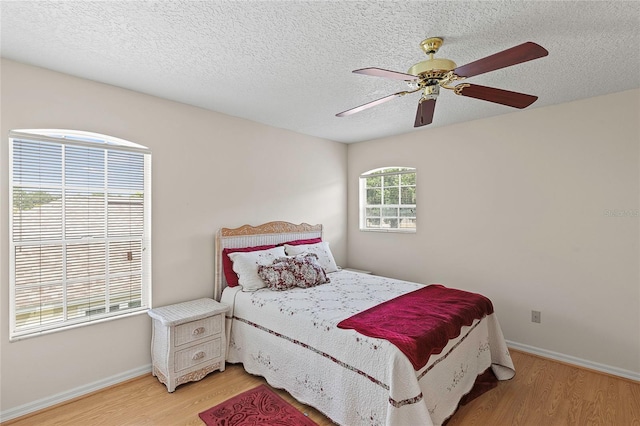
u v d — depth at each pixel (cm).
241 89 258
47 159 225
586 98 276
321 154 429
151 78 237
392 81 242
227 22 167
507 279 321
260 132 354
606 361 269
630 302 259
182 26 170
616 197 264
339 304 246
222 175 320
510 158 318
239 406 222
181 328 245
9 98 207
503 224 323
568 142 286
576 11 156
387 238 422
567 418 209
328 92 265
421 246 388
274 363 243
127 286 262
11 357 206
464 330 226
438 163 371
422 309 229
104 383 243
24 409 209
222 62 212
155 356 259
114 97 250
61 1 148
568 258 287
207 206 308
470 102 286
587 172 277
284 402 228
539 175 301
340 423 195
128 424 202
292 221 390
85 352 235
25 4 150
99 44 189
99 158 248
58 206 229
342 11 157
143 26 170
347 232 470
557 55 201
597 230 273
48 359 219
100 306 248
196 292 299
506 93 179
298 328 227
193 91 262
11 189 210
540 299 302
